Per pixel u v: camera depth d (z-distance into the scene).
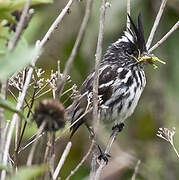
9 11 6.25
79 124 11.26
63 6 13.66
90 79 11.67
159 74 14.36
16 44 6.25
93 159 8.27
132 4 13.40
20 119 8.12
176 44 14.12
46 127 6.89
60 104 6.94
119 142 14.89
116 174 14.12
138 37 12.04
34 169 5.30
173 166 14.32
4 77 5.31
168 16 14.18
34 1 6.22
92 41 12.96
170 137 10.05
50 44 14.12
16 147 8.16
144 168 14.20
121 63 12.33
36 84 8.47
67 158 13.86
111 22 13.01
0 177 7.24
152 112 15.05
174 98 14.38
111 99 12.09
